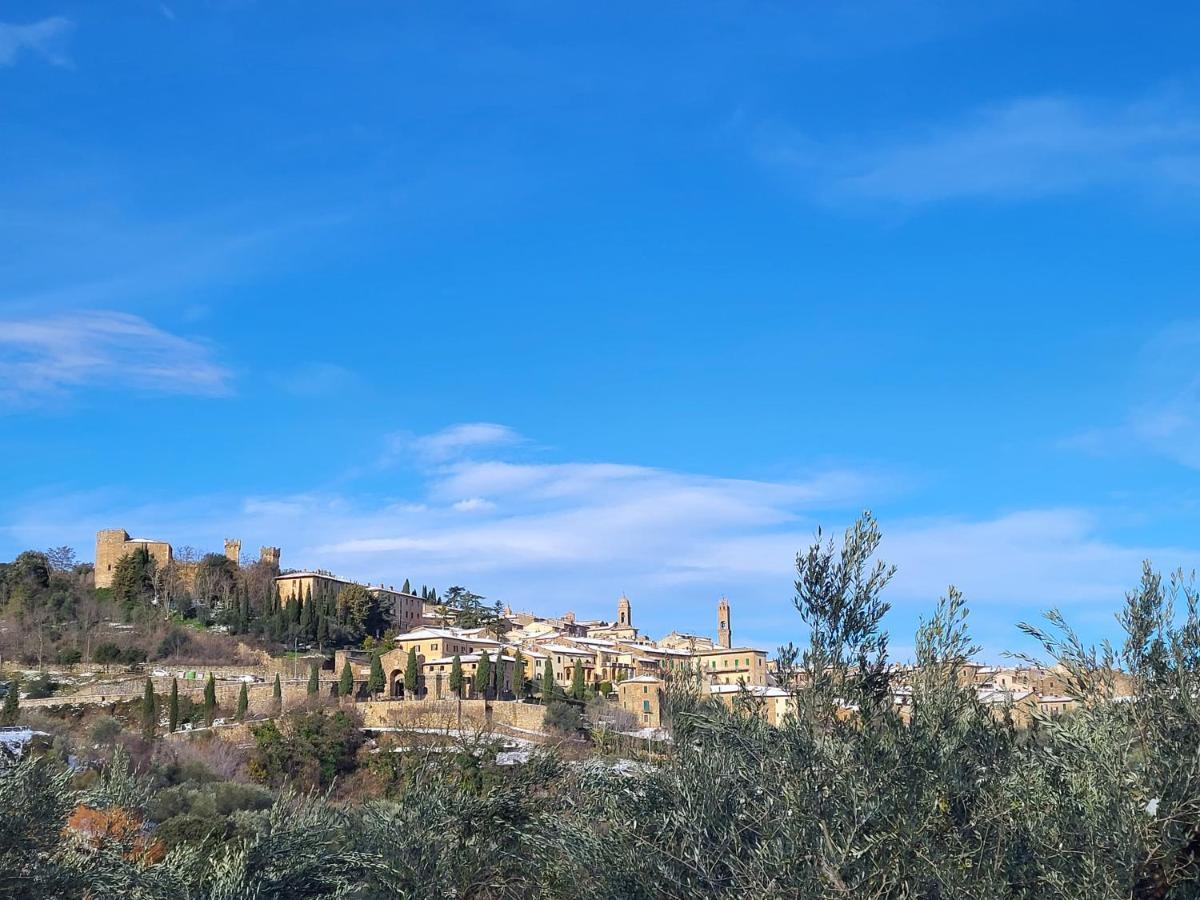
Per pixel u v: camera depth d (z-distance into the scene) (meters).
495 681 160.12
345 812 41.53
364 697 162.12
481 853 34.19
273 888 37.22
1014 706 28.41
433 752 44.50
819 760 24.42
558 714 132.50
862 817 23.33
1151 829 22.64
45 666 165.62
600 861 26.98
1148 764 23.59
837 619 26.16
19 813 35.31
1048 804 23.78
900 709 25.39
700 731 28.72
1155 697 24.61
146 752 100.19
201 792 76.94
